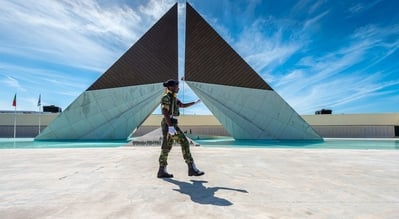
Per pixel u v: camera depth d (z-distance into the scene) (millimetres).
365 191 2396
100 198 2096
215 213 1742
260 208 1865
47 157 5203
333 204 1982
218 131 32562
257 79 18344
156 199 2078
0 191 2312
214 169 3658
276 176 3129
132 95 18094
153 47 19422
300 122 17203
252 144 13938
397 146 13117
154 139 9438
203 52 19672
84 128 17141
